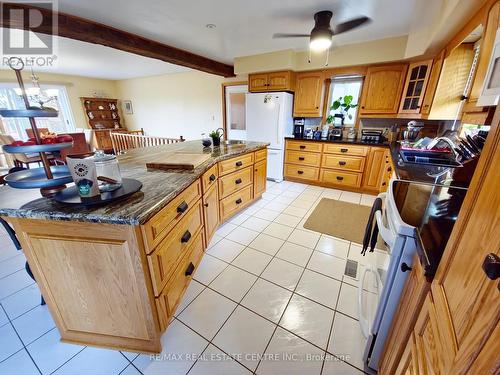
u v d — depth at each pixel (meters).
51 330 1.38
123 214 0.94
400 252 0.89
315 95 3.82
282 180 4.39
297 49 3.52
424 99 2.85
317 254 2.13
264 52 3.64
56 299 1.15
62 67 4.88
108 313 1.16
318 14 2.23
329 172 3.85
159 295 1.14
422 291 0.71
